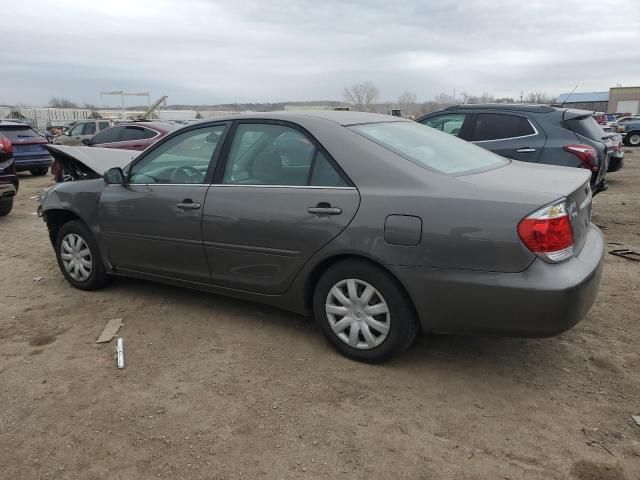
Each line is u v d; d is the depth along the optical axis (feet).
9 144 26.73
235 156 12.83
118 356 11.93
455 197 9.99
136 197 14.17
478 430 9.31
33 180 46.88
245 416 9.80
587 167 21.68
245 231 12.24
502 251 9.53
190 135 13.74
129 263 14.85
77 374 11.35
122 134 38.45
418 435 9.21
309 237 11.35
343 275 11.28
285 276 12.01
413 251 10.20
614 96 275.59
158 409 10.05
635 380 10.77
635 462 8.44
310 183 11.57
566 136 22.26
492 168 11.97
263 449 8.91
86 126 65.05
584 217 11.02
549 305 9.36
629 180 41.88
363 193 10.82
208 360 11.89
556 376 11.00
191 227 13.12
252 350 12.32
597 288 10.34
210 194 12.85
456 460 8.58
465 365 11.51
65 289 16.63
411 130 13.10
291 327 13.50
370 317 11.19
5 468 8.57
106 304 15.26
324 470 8.41
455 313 10.14
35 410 10.09
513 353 11.99
